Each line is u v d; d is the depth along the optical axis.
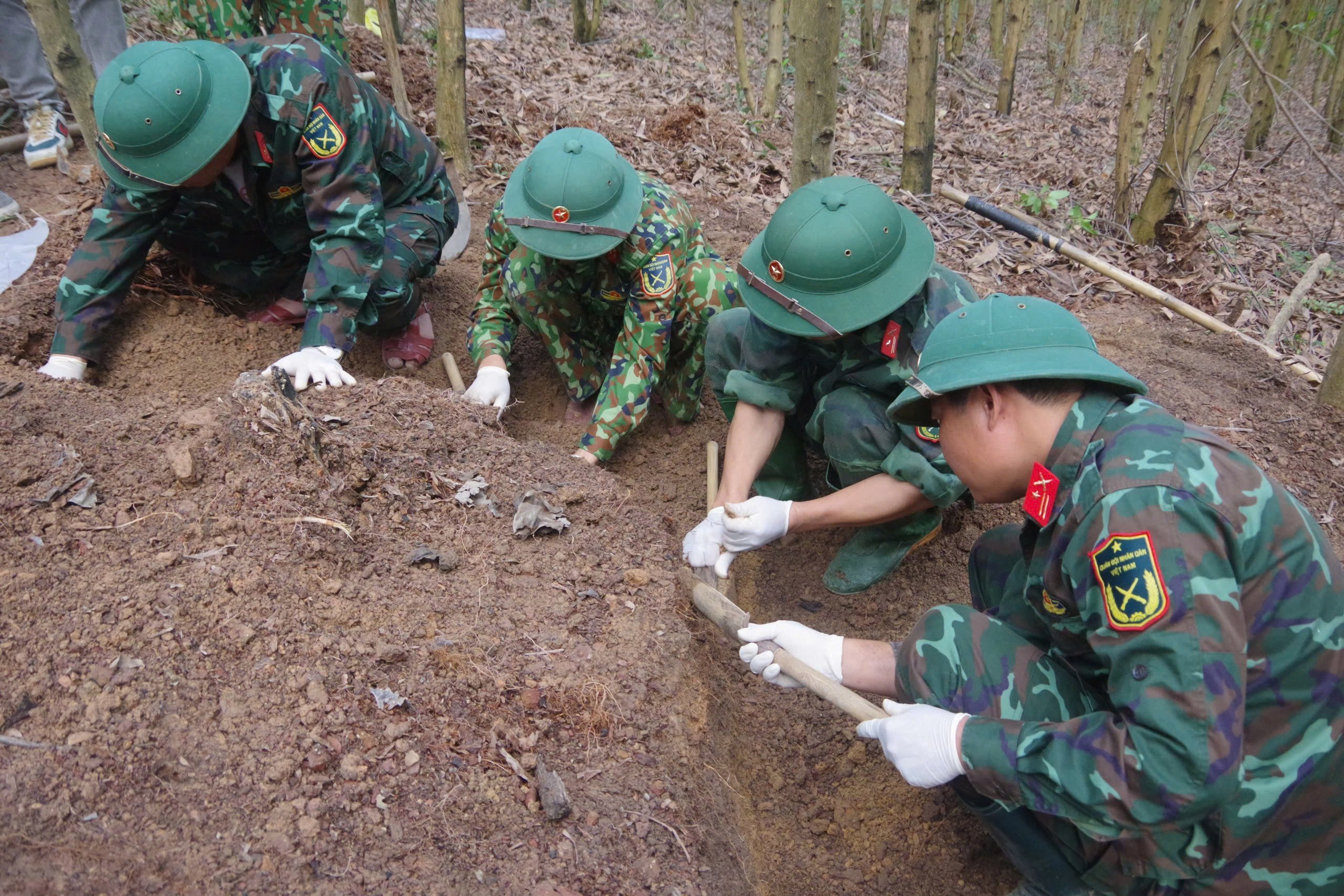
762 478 2.99
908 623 2.73
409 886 1.50
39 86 3.74
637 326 2.80
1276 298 4.88
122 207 2.69
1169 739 1.32
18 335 2.75
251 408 2.19
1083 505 1.43
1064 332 1.52
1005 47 8.77
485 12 8.45
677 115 5.55
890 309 2.21
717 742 2.17
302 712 1.67
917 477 2.33
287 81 2.62
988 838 2.08
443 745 1.73
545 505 2.34
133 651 1.67
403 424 2.46
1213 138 9.28
